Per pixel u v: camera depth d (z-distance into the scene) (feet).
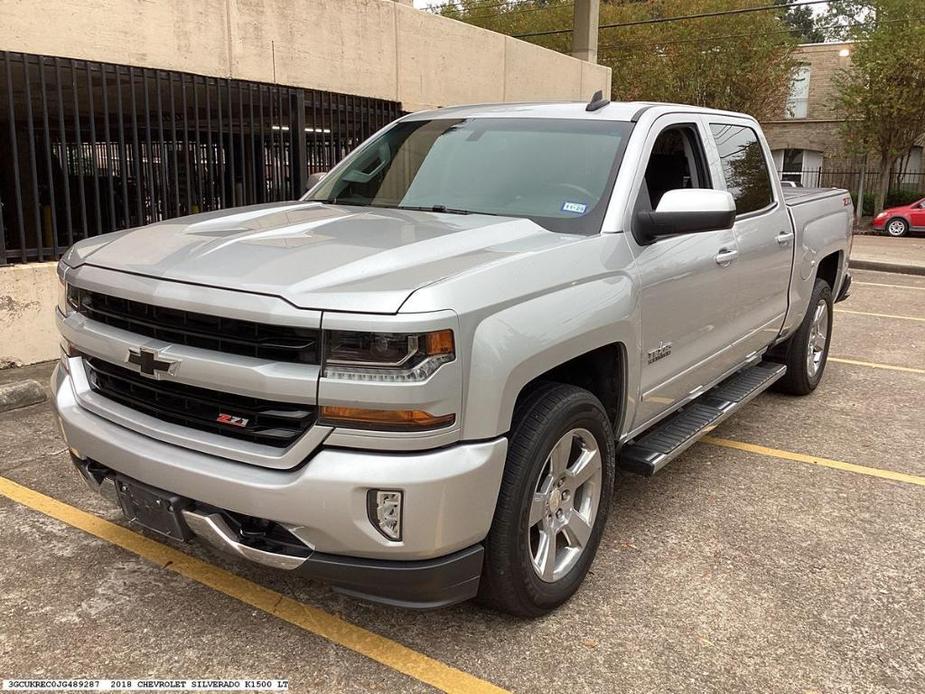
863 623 10.36
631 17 112.47
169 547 11.85
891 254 61.67
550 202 11.69
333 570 8.38
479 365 8.34
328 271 8.56
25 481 14.06
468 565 8.72
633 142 12.23
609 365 11.07
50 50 21.91
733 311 14.52
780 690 9.02
